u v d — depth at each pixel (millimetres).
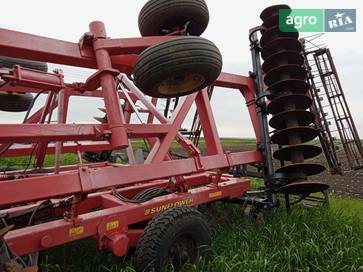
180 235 2947
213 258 3283
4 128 2371
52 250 3465
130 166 3035
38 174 4160
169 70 2789
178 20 3383
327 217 4797
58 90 3273
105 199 3559
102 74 3004
